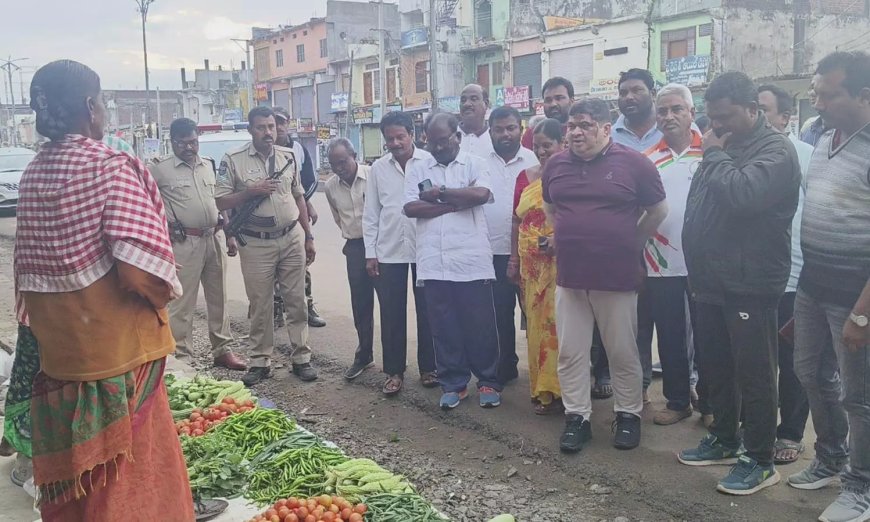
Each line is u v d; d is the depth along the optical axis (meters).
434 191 5.20
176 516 2.88
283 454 3.86
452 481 4.38
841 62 3.33
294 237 6.19
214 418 4.43
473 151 5.97
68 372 2.65
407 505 3.47
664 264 4.77
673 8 27.62
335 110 44.66
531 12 34.25
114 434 2.65
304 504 3.29
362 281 6.18
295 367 6.35
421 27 37.25
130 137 47.00
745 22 25.98
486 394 5.40
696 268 3.99
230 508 3.47
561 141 5.07
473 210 5.31
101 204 2.60
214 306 6.51
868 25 28.33
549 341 5.08
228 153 6.14
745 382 3.91
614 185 4.36
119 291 2.67
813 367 3.80
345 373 6.41
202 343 7.48
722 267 3.84
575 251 4.43
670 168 4.79
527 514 3.94
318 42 48.06
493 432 4.98
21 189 2.68
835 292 3.52
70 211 2.59
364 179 6.19
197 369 6.55
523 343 7.08
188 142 6.03
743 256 3.78
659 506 3.93
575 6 35.25
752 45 26.25
